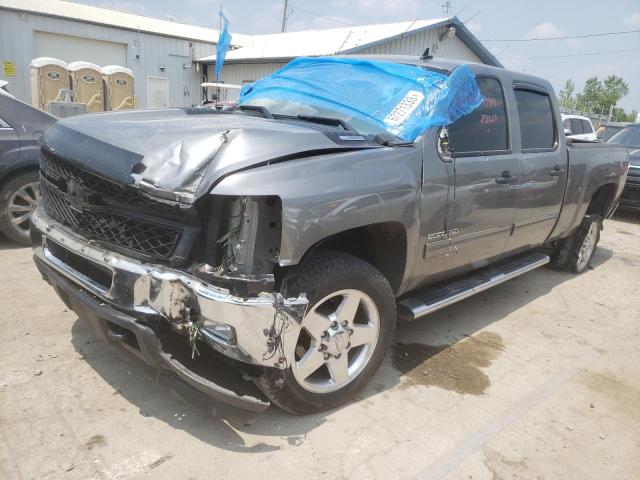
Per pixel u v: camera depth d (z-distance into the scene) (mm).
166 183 2248
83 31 18703
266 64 18594
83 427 2643
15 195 5078
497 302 5012
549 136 4531
